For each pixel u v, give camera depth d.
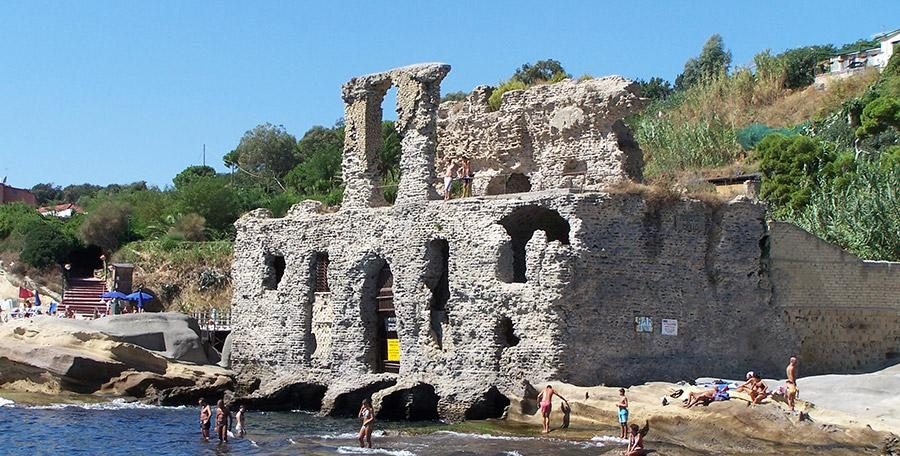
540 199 56.62
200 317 91.19
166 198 124.62
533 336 55.66
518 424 54.06
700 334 57.38
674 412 47.81
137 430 53.94
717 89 133.75
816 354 59.41
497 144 67.25
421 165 63.78
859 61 135.75
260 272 70.31
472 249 58.62
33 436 51.62
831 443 43.94
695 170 99.62
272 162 161.62
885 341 60.91
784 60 134.12
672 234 57.41
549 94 64.94
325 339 66.81
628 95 61.62
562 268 54.91
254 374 69.62
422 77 64.25
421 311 61.12
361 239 64.75
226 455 46.84
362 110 67.81
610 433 49.56
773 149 89.38
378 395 59.84
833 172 86.38
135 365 67.06
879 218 72.06
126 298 84.81
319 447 48.66
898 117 98.56
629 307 56.12
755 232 58.62
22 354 65.69
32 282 107.88
